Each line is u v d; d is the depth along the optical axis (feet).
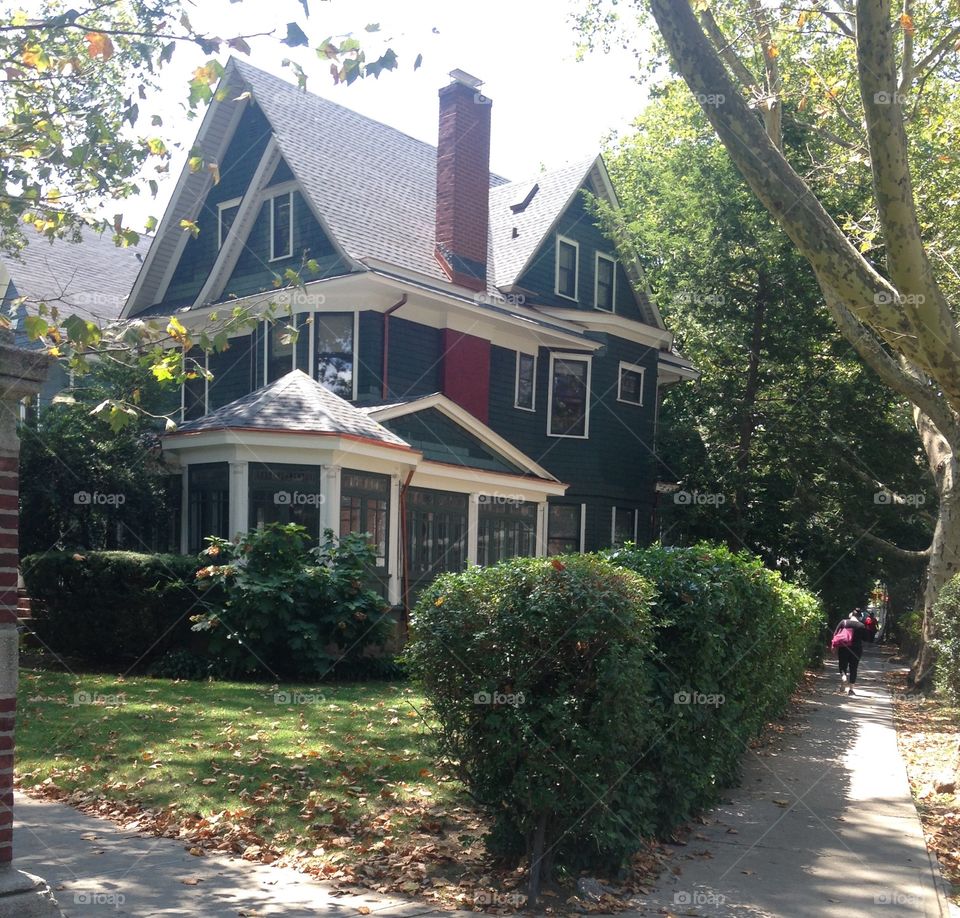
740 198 78.84
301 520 53.78
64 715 35.50
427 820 24.38
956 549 67.10
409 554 61.62
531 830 20.33
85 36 25.94
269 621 46.34
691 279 81.66
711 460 83.46
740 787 32.04
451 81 73.46
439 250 72.69
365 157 79.00
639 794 22.07
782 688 44.19
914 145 63.26
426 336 70.18
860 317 30.40
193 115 26.91
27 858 21.18
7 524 15.44
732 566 30.83
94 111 28.78
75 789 26.78
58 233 29.91
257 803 25.23
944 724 50.83
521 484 70.74
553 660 20.29
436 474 62.95
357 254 64.28
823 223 29.50
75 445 57.67
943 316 28.22
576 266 84.12
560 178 86.43
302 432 52.80
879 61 27.07
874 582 126.11
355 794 26.37
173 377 27.20
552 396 81.10
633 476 85.40
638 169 106.93
